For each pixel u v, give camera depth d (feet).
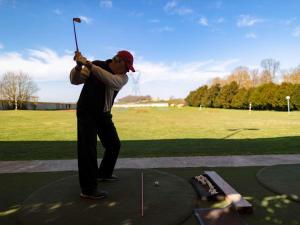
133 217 9.41
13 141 29.66
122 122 60.03
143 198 11.04
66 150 23.39
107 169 13.00
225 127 46.80
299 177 13.78
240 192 11.86
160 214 9.62
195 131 40.47
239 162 17.26
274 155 19.44
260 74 205.05
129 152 21.86
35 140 30.55
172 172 15.14
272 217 9.45
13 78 177.99
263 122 57.77
